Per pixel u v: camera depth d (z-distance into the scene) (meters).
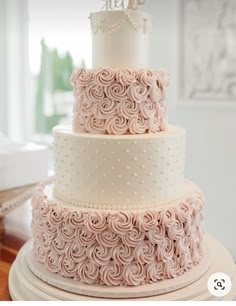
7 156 1.00
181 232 0.70
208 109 1.43
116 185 0.70
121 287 0.68
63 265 0.70
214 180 1.47
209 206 1.49
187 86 1.45
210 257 0.79
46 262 0.72
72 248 0.69
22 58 1.91
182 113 1.49
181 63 1.45
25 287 0.70
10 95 1.91
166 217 0.68
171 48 1.46
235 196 1.43
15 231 1.00
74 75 0.74
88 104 0.72
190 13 1.40
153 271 0.69
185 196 0.75
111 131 0.71
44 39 1.84
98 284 0.68
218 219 1.48
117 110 0.71
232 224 1.45
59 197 0.75
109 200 0.70
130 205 0.70
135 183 0.70
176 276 0.71
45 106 2.04
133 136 0.70
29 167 1.05
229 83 1.37
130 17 0.73
